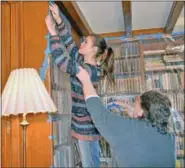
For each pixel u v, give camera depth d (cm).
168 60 179
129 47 181
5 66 151
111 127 110
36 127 151
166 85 170
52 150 149
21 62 154
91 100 124
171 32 197
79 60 154
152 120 113
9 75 140
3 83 147
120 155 106
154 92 137
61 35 157
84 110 145
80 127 142
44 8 159
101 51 161
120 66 170
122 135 108
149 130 108
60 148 150
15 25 157
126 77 167
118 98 156
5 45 154
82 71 147
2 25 155
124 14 199
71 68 147
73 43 157
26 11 159
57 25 158
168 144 106
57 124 152
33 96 127
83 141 142
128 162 104
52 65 153
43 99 129
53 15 159
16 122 150
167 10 198
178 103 151
